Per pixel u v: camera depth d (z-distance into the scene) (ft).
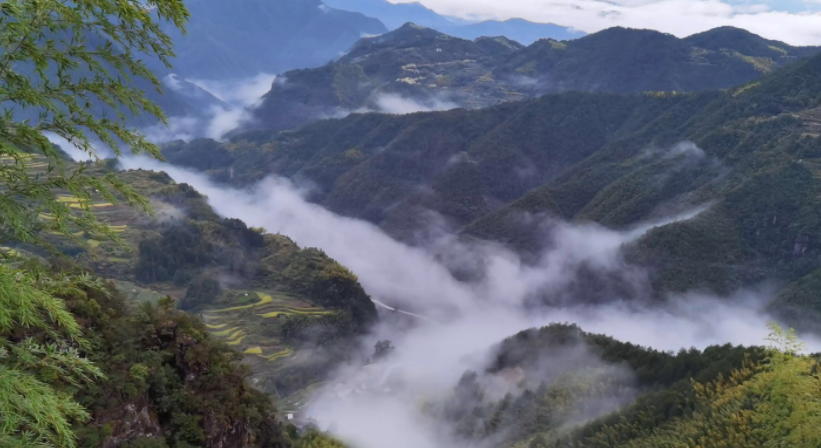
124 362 83.66
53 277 41.27
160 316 96.37
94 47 38.27
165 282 346.95
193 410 89.30
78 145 37.42
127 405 80.74
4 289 28.91
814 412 73.67
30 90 32.86
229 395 94.27
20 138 33.60
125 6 33.91
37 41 33.83
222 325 316.40
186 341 94.32
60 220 36.86
